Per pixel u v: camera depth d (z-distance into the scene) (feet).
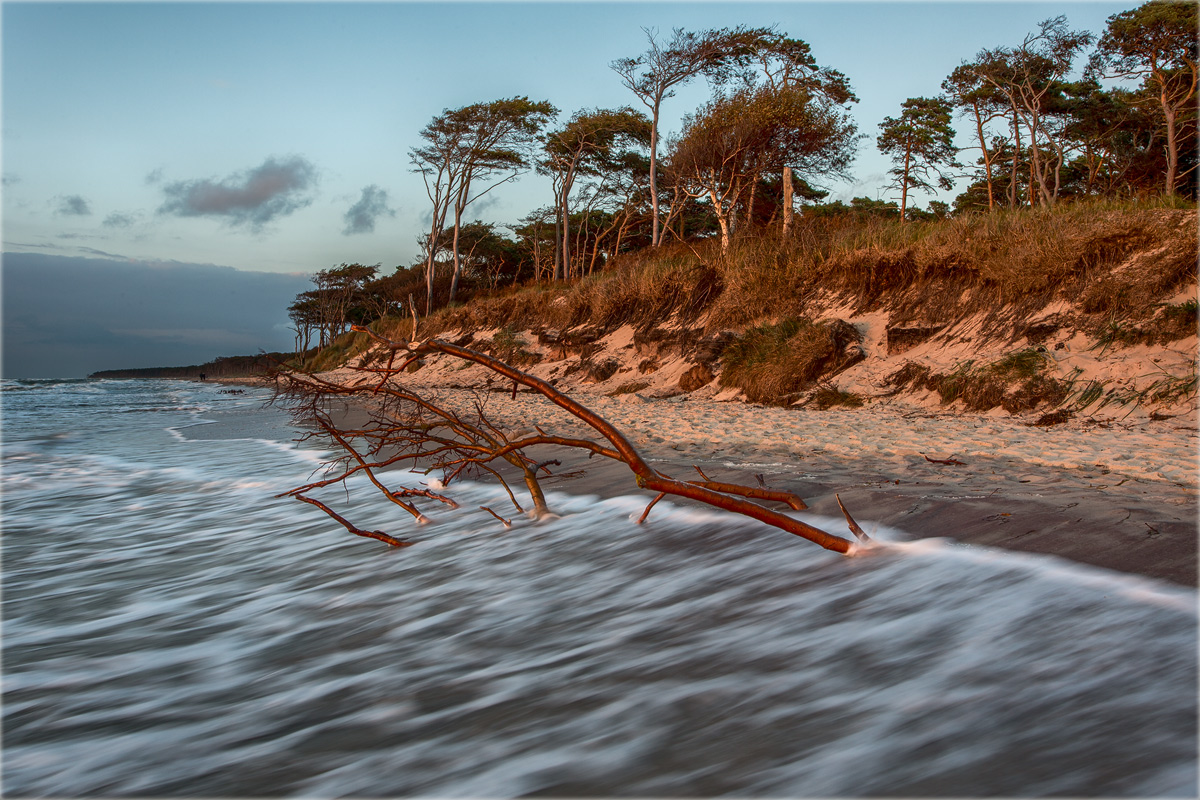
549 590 12.49
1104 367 30.66
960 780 6.35
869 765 6.70
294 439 39.75
